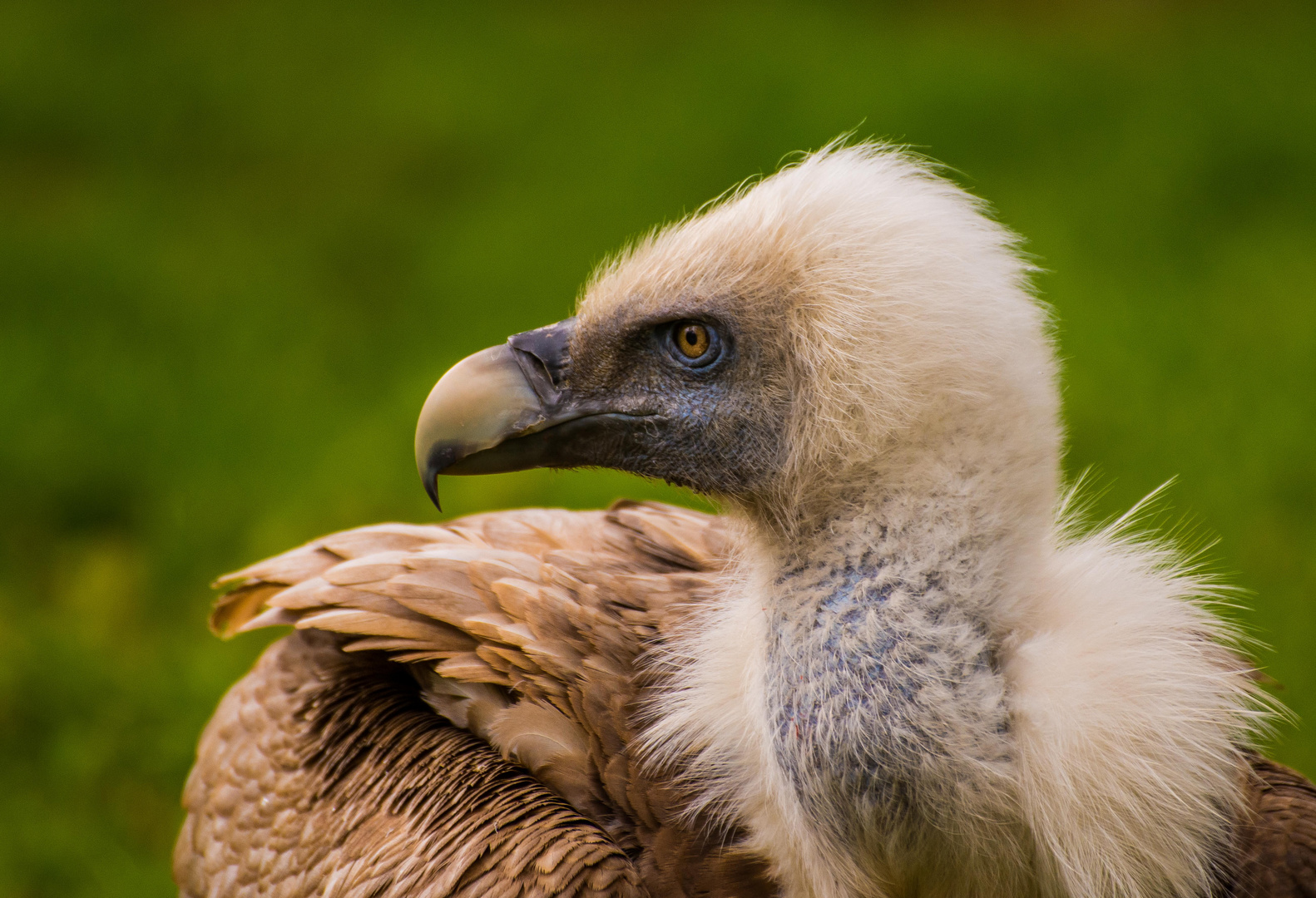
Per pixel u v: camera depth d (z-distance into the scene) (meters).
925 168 6.51
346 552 7.46
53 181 23.81
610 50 29.16
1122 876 5.67
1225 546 13.05
